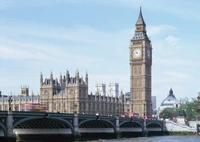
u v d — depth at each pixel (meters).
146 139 182.50
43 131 149.50
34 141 149.00
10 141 119.94
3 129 119.88
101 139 178.38
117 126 185.00
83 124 171.38
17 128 143.38
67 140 151.88
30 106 170.50
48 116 134.62
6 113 120.38
